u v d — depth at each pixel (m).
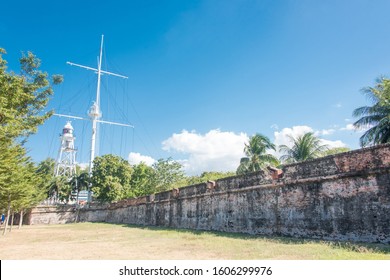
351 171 10.29
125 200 32.12
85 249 10.45
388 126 18.97
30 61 12.96
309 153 27.88
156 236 14.77
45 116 12.84
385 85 17.11
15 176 15.77
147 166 40.66
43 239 15.16
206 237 13.40
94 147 41.50
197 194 19.36
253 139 30.25
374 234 9.33
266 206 13.85
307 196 11.88
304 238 11.53
